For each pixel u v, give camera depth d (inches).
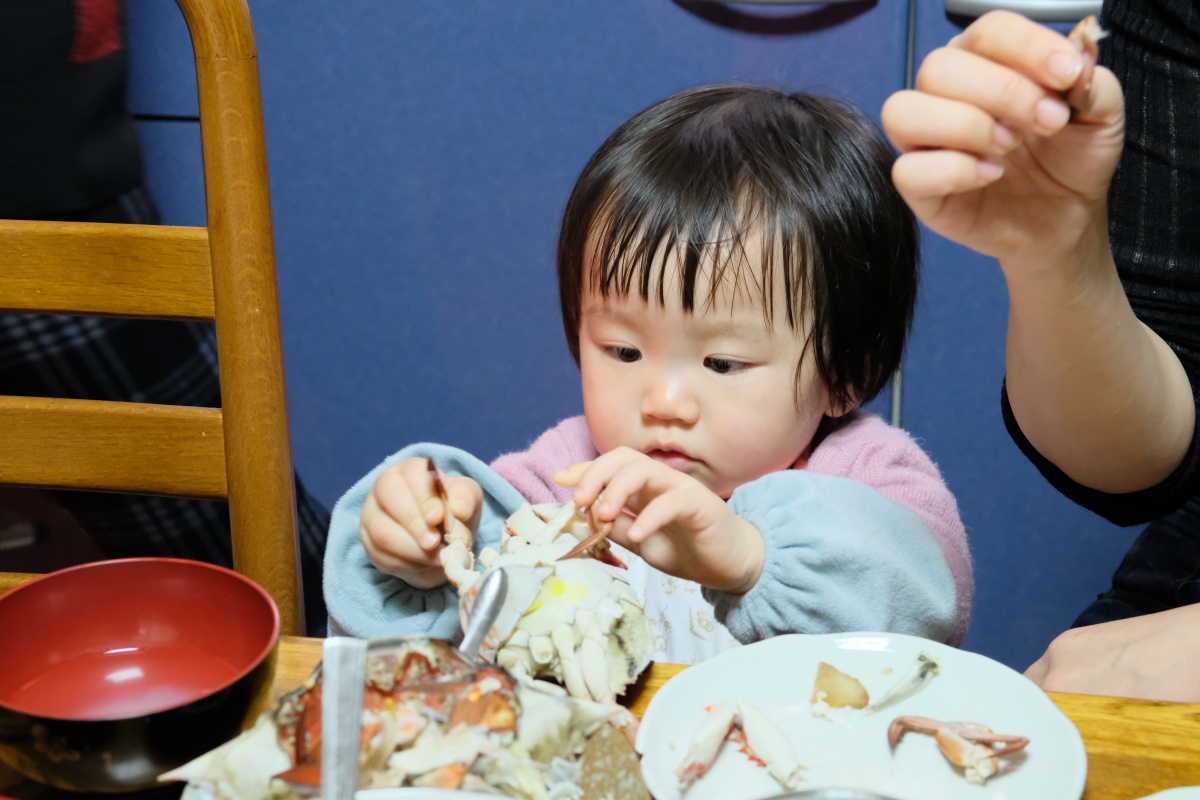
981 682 21.4
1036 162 23.5
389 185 69.4
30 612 19.5
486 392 73.0
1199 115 36.7
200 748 17.4
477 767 17.1
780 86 56.0
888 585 28.6
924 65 20.6
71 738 16.6
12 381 47.3
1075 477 35.2
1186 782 19.0
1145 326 35.4
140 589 20.3
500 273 70.6
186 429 29.7
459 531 27.7
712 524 27.2
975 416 70.1
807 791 17.0
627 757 17.8
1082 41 19.8
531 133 67.7
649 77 66.1
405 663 18.0
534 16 65.6
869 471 35.4
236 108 28.2
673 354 33.8
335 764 16.2
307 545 52.4
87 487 30.2
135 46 65.9
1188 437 34.4
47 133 47.0
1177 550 39.2
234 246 28.8
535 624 21.5
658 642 37.1
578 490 25.9
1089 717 20.7
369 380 73.2
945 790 19.2
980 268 67.2
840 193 34.5
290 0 66.5
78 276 29.3
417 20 66.2
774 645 22.4
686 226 32.8
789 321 33.5
